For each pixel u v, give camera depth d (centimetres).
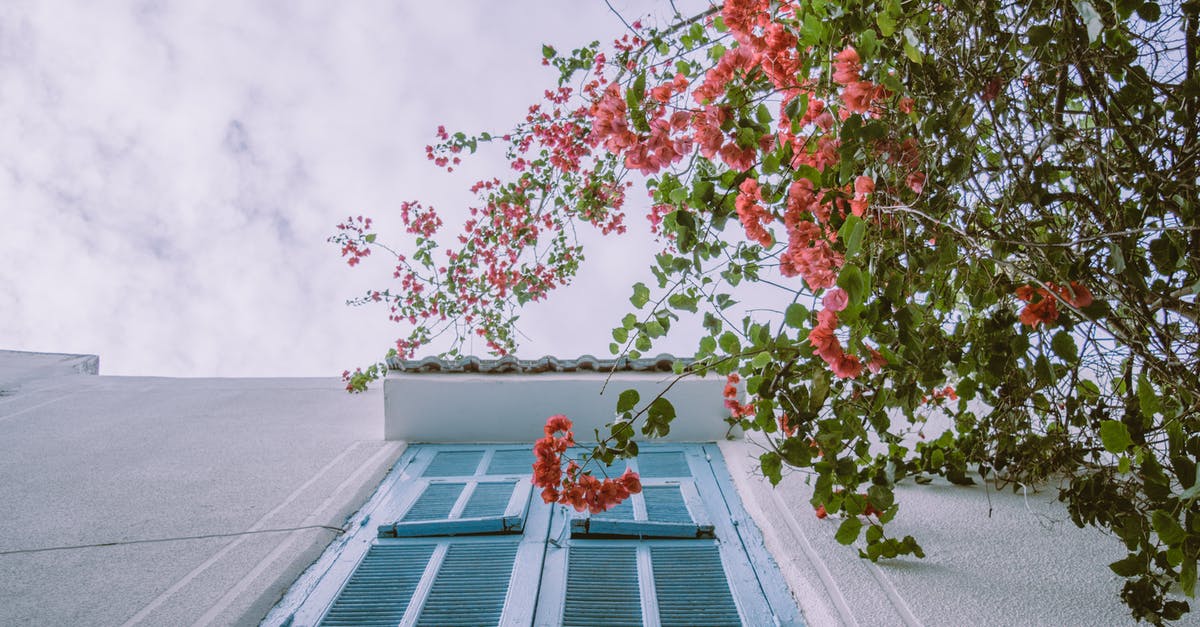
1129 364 221
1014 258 189
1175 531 151
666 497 377
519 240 523
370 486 388
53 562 301
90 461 420
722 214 220
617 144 221
